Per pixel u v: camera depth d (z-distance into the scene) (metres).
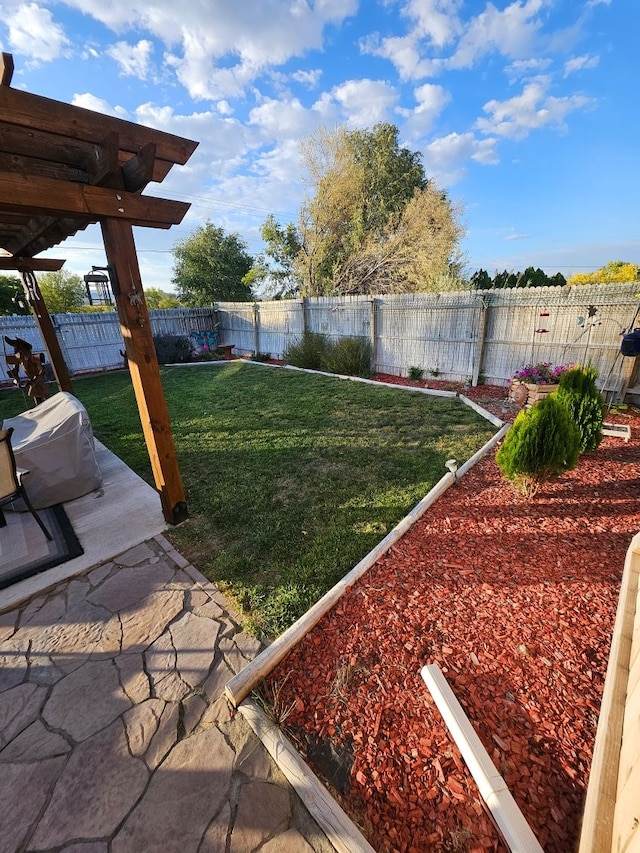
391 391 7.13
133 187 2.33
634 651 1.50
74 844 1.25
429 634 1.92
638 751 1.02
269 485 3.64
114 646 1.98
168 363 12.12
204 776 1.41
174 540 2.86
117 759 1.48
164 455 2.89
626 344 4.67
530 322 6.30
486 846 1.17
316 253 16.27
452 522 2.87
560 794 1.29
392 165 17.25
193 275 18.34
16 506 3.28
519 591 2.17
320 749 1.47
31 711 1.67
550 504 3.05
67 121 1.92
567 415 2.97
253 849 1.22
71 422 3.47
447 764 1.38
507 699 1.59
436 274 13.15
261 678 1.73
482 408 5.65
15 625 2.13
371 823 1.25
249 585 2.36
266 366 10.71
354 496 3.35
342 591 2.19
